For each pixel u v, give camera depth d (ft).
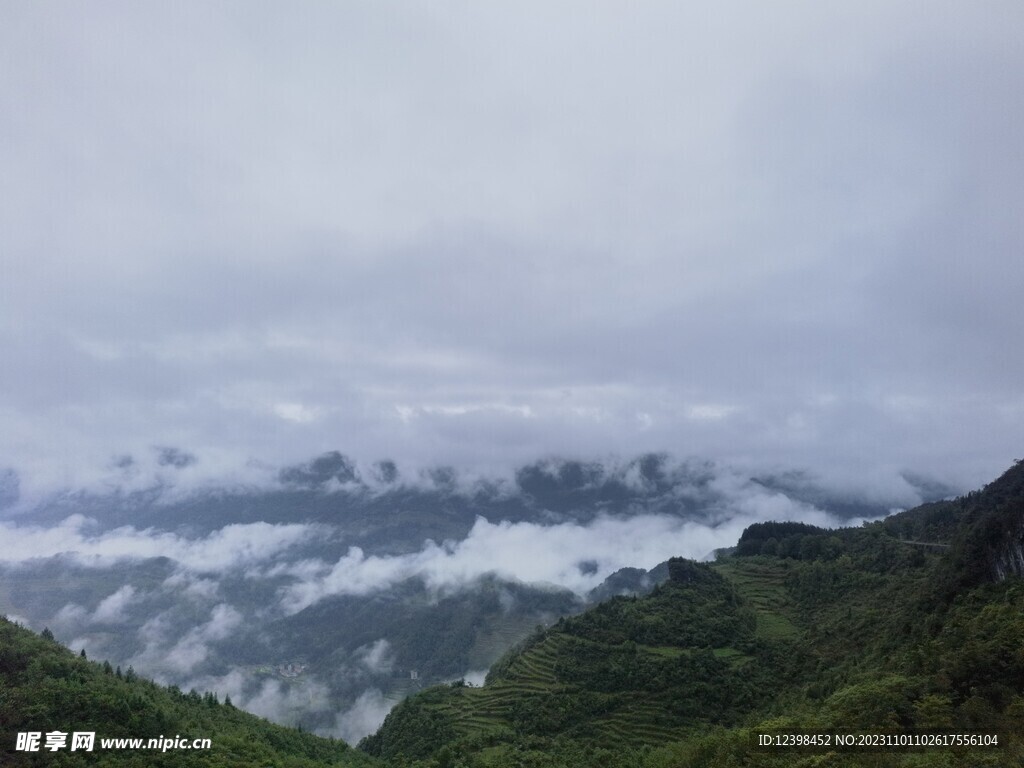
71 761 261.85
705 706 410.11
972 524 375.25
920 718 223.51
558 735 411.95
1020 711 205.26
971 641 248.11
